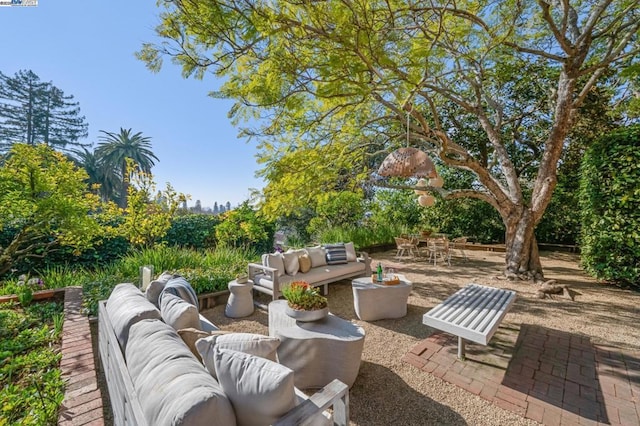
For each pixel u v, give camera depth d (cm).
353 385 251
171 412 112
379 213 1172
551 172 588
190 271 527
